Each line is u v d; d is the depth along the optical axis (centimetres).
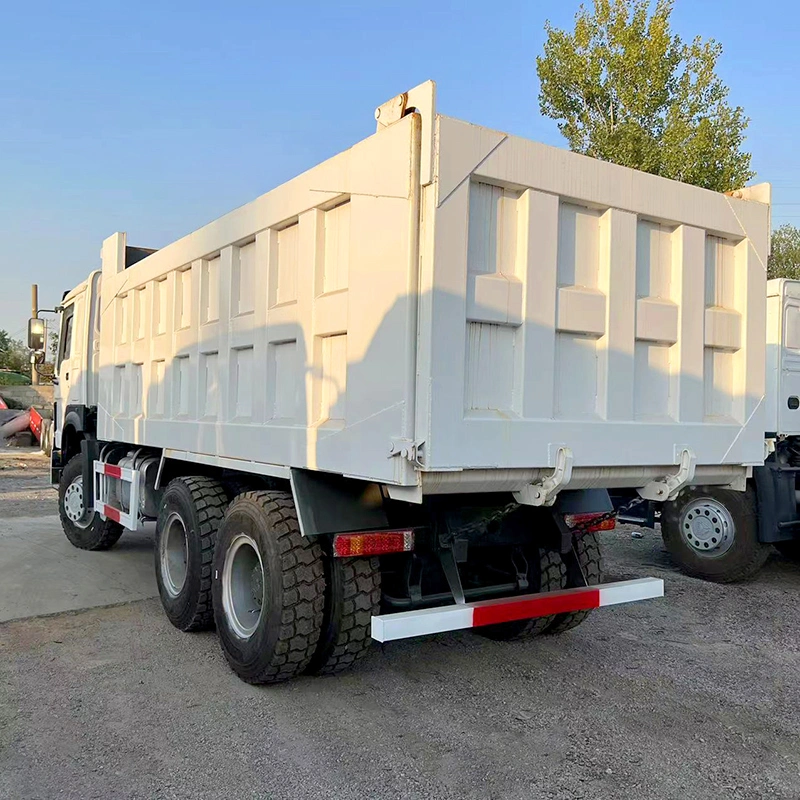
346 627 402
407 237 318
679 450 398
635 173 383
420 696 415
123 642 498
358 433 346
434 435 312
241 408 472
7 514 1049
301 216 405
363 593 404
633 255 384
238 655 424
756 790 321
